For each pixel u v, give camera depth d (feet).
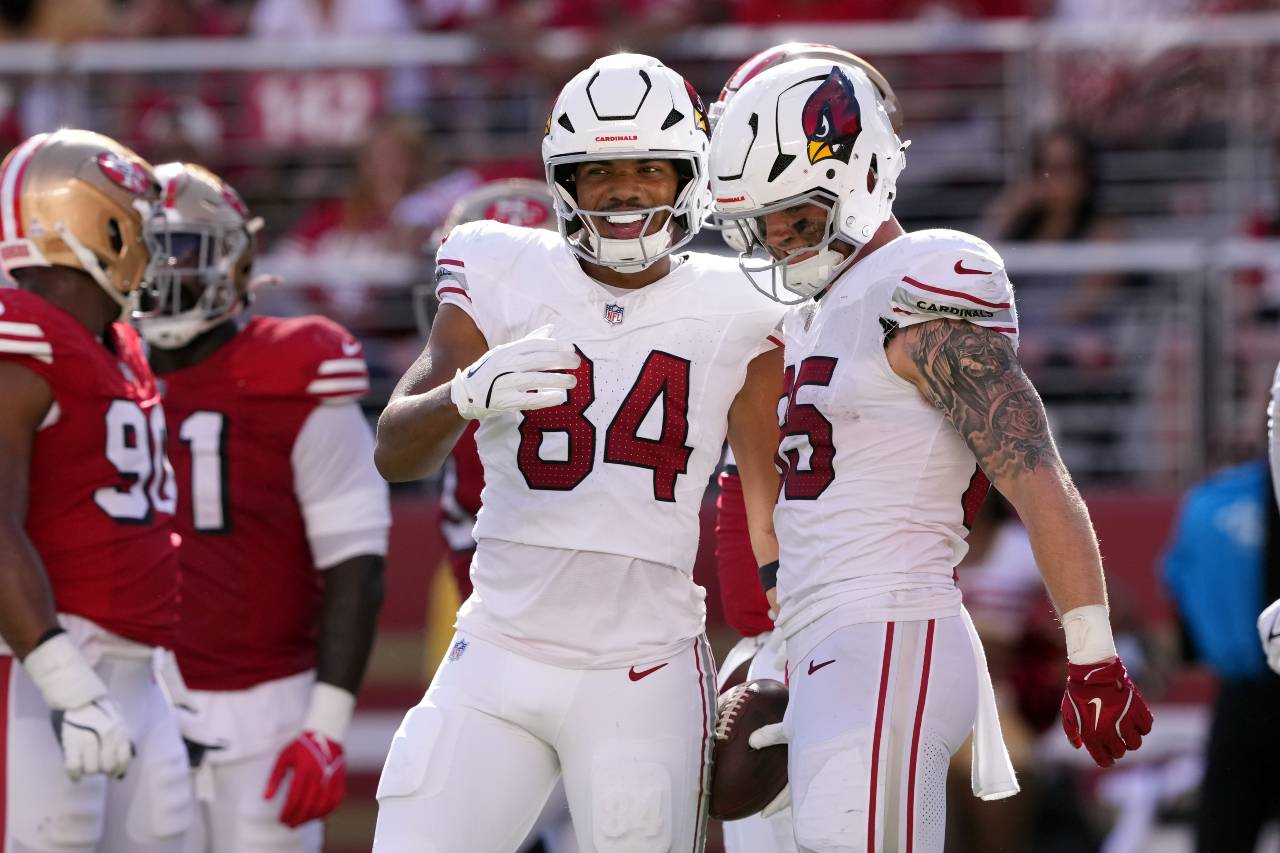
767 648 42.06
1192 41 85.97
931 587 34.78
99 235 42.37
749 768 37.86
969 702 35.01
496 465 37.86
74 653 39.99
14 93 87.20
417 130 85.56
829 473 35.29
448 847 36.06
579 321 37.47
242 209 49.78
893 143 36.88
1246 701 63.46
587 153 36.04
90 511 41.83
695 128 36.96
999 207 85.40
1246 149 86.28
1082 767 72.49
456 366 37.68
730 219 36.11
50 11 95.86
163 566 43.52
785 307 38.29
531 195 50.14
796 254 35.76
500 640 37.29
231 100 88.63
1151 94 86.94
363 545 50.14
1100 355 79.71
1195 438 77.36
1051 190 83.05
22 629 39.52
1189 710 73.15
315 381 49.49
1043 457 33.37
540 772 37.52
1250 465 65.26
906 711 33.99
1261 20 87.25
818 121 35.19
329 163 88.38
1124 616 69.72
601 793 36.45
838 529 34.99
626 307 37.63
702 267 38.52
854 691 34.06
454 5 93.71
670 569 37.52
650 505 37.17
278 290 81.82
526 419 37.19
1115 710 32.78
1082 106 87.25
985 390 33.65
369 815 73.10
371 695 73.31
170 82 88.63
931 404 34.91
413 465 36.45
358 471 50.39
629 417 37.14
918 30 86.94
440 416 35.06
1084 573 32.94
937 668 34.42
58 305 42.50
